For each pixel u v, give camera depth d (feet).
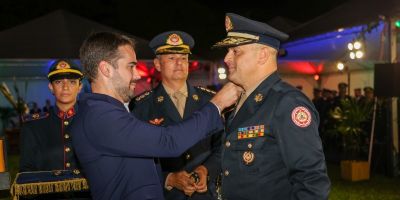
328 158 33.04
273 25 45.55
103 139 6.44
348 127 26.61
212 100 7.13
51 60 39.11
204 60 43.34
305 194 6.29
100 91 6.88
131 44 7.05
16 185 7.88
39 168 10.87
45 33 39.63
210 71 44.73
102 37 6.86
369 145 27.17
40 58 37.99
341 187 23.70
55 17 40.81
